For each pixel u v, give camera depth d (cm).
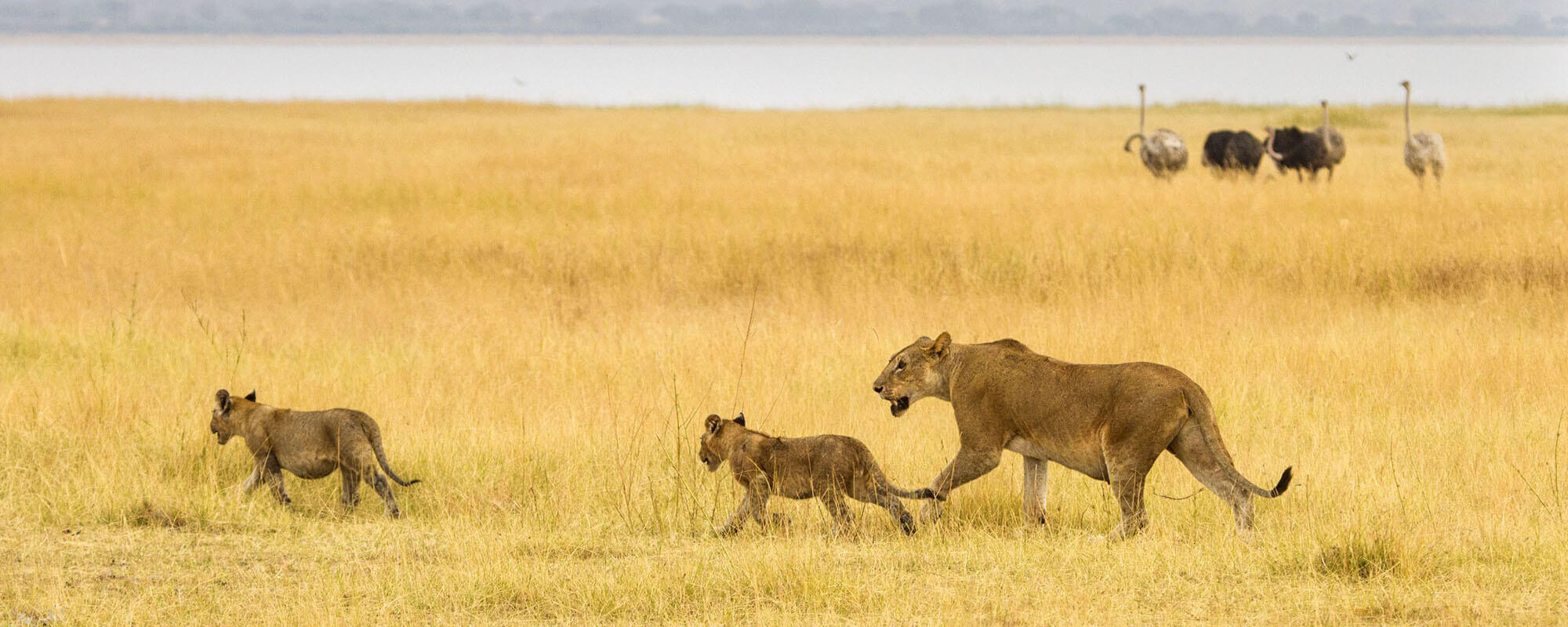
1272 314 1591
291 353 1434
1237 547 815
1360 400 1204
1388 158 3497
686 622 726
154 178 2947
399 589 771
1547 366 1284
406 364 1375
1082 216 2241
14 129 4284
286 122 4881
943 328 1531
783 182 2905
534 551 863
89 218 2397
